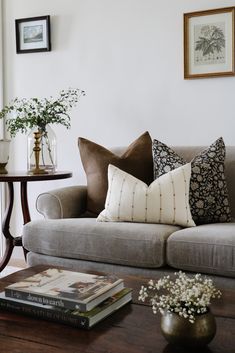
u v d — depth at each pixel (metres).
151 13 2.95
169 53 2.92
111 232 2.06
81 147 2.67
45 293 1.17
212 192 2.27
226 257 1.82
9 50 3.46
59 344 1.02
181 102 2.91
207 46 2.80
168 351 0.98
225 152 2.44
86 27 3.16
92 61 3.16
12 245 2.78
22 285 1.24
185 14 2.84
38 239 2.26
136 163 2.53
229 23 2.73
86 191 2.68
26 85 3.42
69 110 3.27
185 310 0.98
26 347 1.00
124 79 3.07
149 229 2.02
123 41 3.05
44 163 2.85
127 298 1.27
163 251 1.95
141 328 1.10
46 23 3.27
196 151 2.61
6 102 3.50
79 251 2.14
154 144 2.48
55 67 3.30
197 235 1.91
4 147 2.79
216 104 2.81
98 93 3.16
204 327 0.97
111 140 3.15
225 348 0.99
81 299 1.13
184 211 2.16
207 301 0.98
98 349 0.99
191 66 2.86
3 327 1.12
